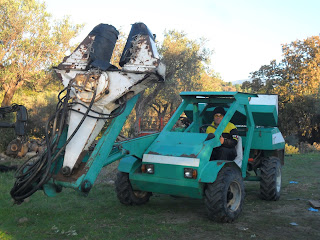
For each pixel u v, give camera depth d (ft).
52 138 13.74
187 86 87.04
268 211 18.95
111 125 14.79
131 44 14.94
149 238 13.99
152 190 17.90
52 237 13.94
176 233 14.75
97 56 14.99
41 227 15.21
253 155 23.71
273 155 24.21
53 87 83.15
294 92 123.34
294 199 22.08
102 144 14.37
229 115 18.58
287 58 132.46
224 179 16.22
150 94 82.89
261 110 22.08
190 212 18.35
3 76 63.36
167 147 17.40
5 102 67.41
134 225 15.79
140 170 18.21
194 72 84.84
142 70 14.08
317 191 24.67
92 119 14.30
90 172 13.84
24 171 14.38
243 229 15.44
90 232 14.60
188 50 83.92
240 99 19.80
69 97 14.21
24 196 13.53
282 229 15.62
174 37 85.92
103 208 18.83
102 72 14.51
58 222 16.07
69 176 13.88
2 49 62.39
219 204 15.99
